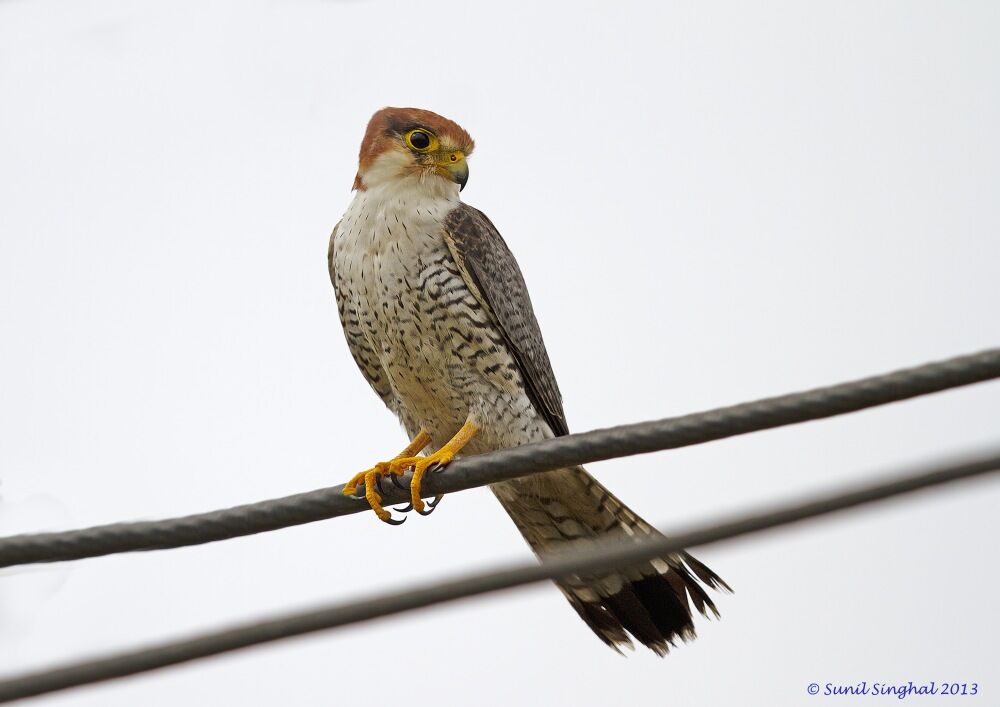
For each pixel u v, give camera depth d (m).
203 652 5.82
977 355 6.54
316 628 5.83
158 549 7.91
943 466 5.32
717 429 7.23
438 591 5.82
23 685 5.73
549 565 5.79
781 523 5.52
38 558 7.64
